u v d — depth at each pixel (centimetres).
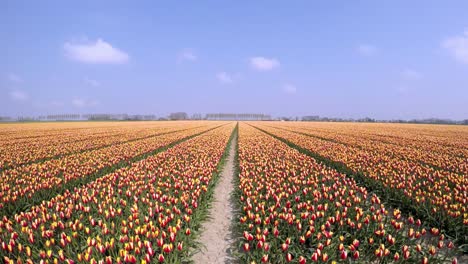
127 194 884
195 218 777
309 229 654
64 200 859
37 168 1346
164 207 805
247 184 1038
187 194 898
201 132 4309
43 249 571
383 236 629
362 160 1498
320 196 873
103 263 501
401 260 557
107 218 688
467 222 679
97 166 1370
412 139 3231
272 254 583
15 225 665
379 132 4591
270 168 1359
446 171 1298
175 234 616
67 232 627
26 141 2867
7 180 1086
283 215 699
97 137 3375
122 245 568
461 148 2356
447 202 791
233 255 660
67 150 2100
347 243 652
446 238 710
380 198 1018
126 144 2392
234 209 974
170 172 1280
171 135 3438
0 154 1847
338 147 2123
